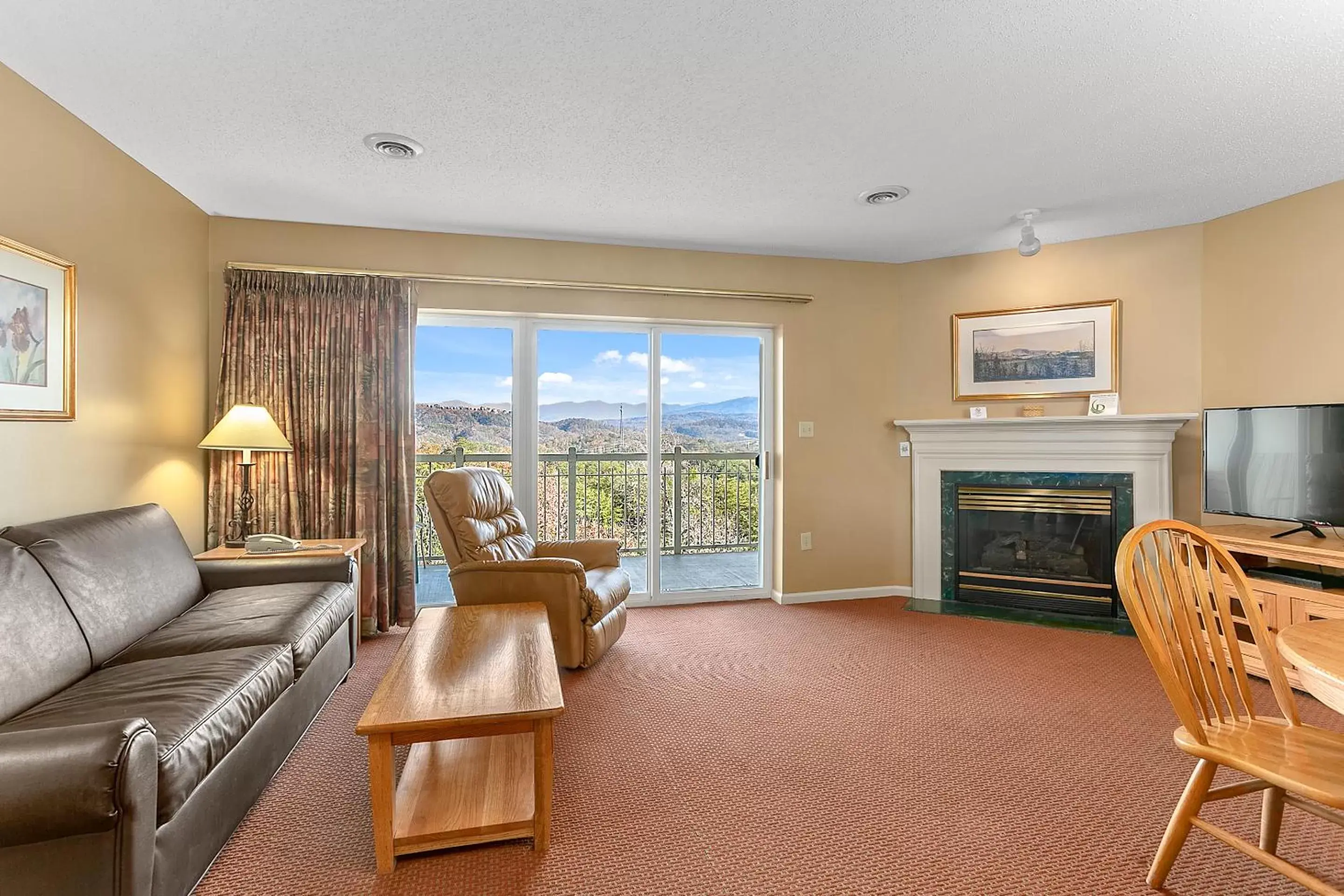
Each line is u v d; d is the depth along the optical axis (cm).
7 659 158
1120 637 351
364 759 217
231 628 213
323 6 183
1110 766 212
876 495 446
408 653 203
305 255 360
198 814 147
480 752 211
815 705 261
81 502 250
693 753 220
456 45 201
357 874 158
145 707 150
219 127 254
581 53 205
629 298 406
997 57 207
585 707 259
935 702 264
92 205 255
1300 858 163
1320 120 248
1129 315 388
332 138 263
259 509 343
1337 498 279
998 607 412
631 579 426
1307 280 322
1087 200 332
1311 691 114
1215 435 324
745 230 377
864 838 173
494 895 151
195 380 334
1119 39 197
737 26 191
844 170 294
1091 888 153
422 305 377
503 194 321
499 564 293
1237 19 188
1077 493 390
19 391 218
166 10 185
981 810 186
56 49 204
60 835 113
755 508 446
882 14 186
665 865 162
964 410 430
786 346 430
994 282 421
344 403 356
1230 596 296
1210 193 324
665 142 266
